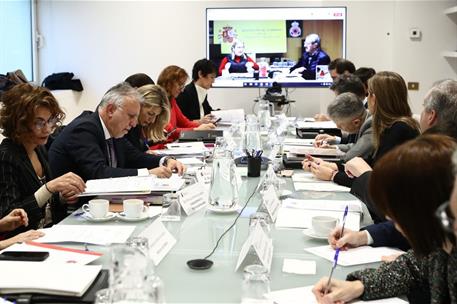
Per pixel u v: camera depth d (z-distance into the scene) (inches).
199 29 247.8
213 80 217.3
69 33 251.4
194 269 59.7
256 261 60.2
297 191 97.7
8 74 193.9
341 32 237.5
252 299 49.9
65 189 84.7
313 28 237.3
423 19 235.3
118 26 250.1
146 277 41.1
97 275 53.6
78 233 71.5
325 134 159.0
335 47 238.2
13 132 87.9
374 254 64.7
